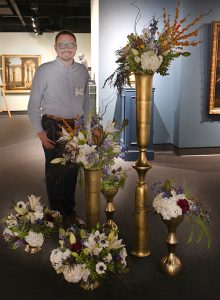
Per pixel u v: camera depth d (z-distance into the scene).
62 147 3.04
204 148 6.20
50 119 3.12
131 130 5.66
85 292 2.32
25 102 12.50
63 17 10.98
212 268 2.61
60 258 2.11
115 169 2.95
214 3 5.77
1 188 4.43
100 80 6.07
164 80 6.21
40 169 5.28
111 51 6.00
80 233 2.24
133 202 3.92
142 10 5.92
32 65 12.29
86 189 2.44
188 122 6.07
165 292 2.32
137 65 2.45
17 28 12.00
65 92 3.13
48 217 2.60
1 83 11.97
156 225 3.33
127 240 3.02
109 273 2.27
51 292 2.33
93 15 7.19
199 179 4.80
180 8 5.82
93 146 2.33
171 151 6.46
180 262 2.54
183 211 2.37
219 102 6.01
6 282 2.45
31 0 9.38
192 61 5.88
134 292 2.31
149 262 2.68
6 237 2.48
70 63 3.13
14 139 7.65
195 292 2.32
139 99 2.52
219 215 3.56
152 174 5.02
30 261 2.71
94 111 2.70
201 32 5.81
